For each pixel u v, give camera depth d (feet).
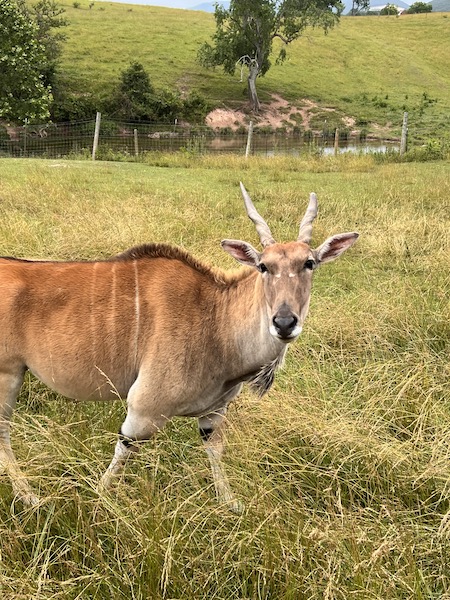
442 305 18.42
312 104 147.23
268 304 9.96
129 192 35.35
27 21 62.75
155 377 10.15
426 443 11.56
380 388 13.39
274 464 10.43
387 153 60.70
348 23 228.43
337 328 16.46
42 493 10.37
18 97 65.21
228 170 50.39
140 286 10.52
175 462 11.24
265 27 137.18
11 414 11.05
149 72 145.59
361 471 11.16
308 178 45.47
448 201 33.22
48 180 36.24
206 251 21.06
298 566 8.75
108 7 204.95
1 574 8.52
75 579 8.39
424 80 174.40
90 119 115.85
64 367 10.50
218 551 9.15
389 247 24.34
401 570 8.78
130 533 9.20
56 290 10.48
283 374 14.52
